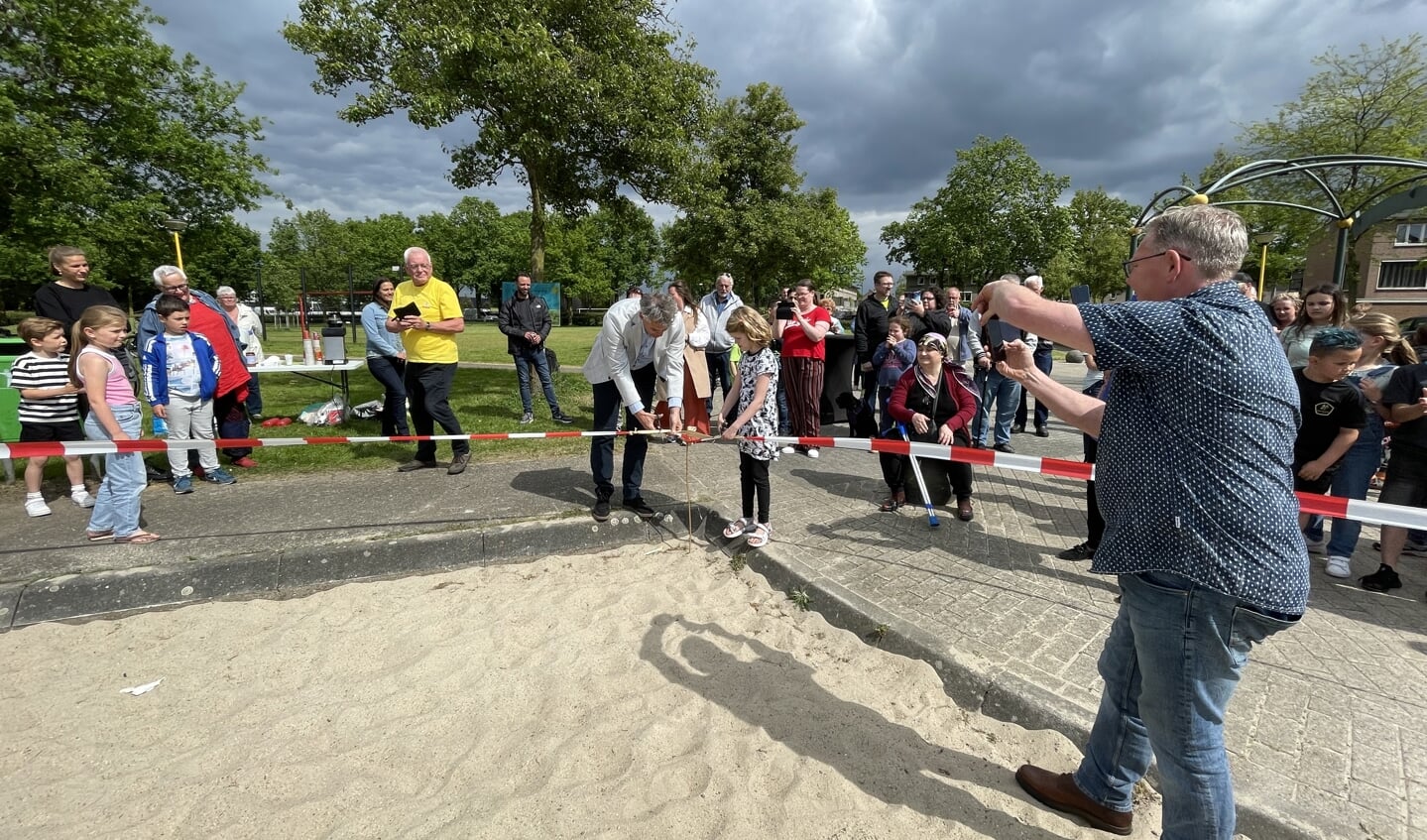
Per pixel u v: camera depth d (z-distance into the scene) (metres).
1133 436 1.74
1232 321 1.63
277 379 12.76
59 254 5.12
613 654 3.18
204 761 2.45
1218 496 1.61
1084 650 3.06
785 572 3.97
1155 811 2.27
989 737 2.64
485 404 8.95
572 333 33.69
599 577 4.09
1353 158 8.23
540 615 3.58
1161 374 1.67
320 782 2.35
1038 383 2.21
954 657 2.99
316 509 4.68
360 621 3.52
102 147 17.86
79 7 17.22
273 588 3.86
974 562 4.09
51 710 2.75
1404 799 2.14
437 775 2.41
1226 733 2.48
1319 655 3.05
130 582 3.60
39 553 3.83
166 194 19.33
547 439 6.95
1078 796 2.21
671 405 4.58
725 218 26.05
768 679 2.99
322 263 48.97
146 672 3.04
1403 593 3.75
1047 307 1.78
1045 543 4.44
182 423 4.98
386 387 6.53
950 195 32.50
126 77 17.59
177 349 4.91
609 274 60.31
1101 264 44.28
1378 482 5.69
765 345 4.21
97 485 5.25
